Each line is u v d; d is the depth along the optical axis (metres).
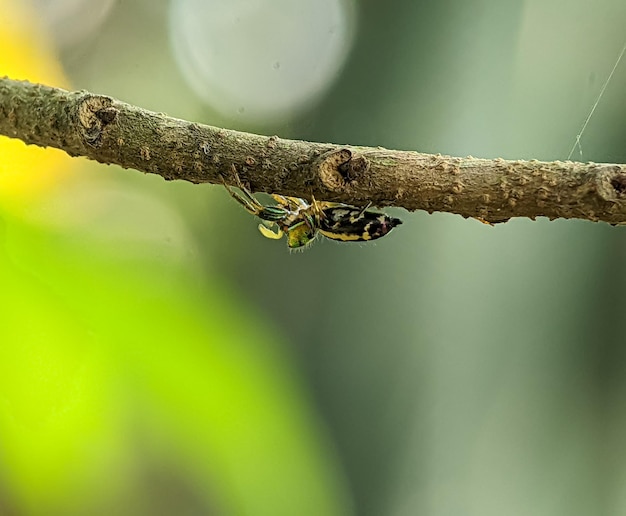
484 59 0.29
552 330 0.32
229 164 0.19
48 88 0.19
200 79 0.31
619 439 0.32
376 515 0.32
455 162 0.18
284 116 0.31
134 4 0.29
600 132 0.27
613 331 0.32
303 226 0.21
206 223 0.31
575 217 0.18
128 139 0.19
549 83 0.28
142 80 0.30
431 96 0.30
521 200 0.18
